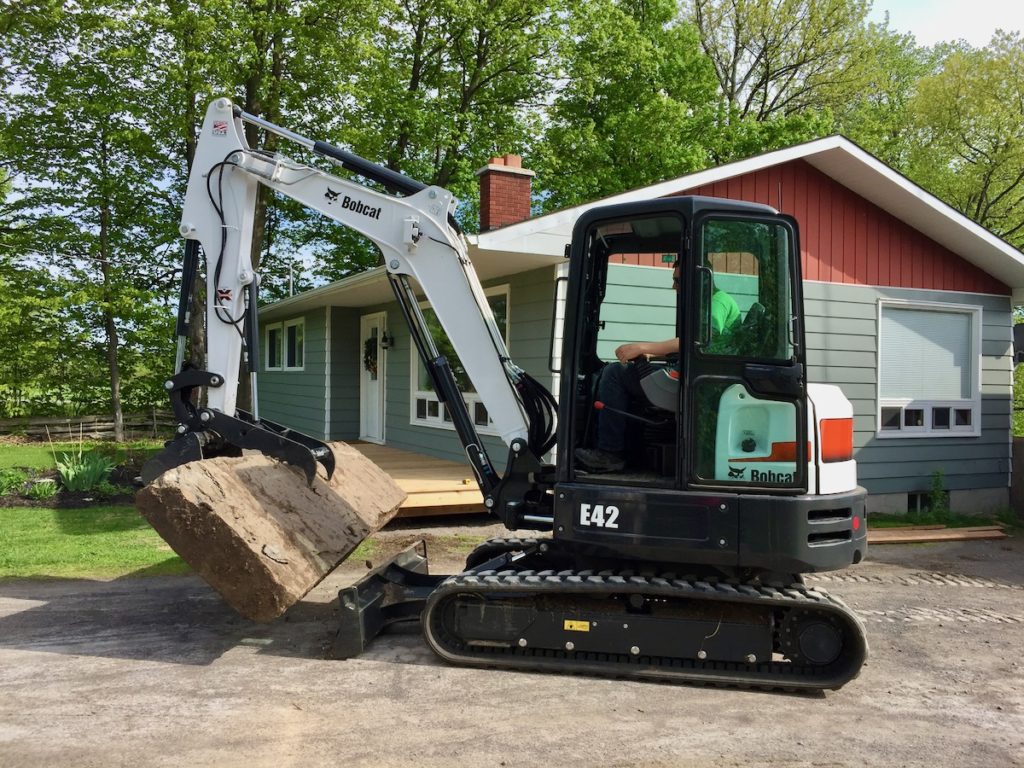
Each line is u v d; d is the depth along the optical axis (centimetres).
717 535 436
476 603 470
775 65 2656
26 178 1873
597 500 453
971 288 1130
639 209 457
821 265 1036
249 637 516
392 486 635
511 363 531
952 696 447
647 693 437
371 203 542
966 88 1984
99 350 2095
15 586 630
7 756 345
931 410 1110
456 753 356
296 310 1706
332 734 373
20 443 1806
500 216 1017
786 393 441
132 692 420
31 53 1708
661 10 2361
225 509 451
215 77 1518
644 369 477
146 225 1970
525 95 2155
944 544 915
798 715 412
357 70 1655
